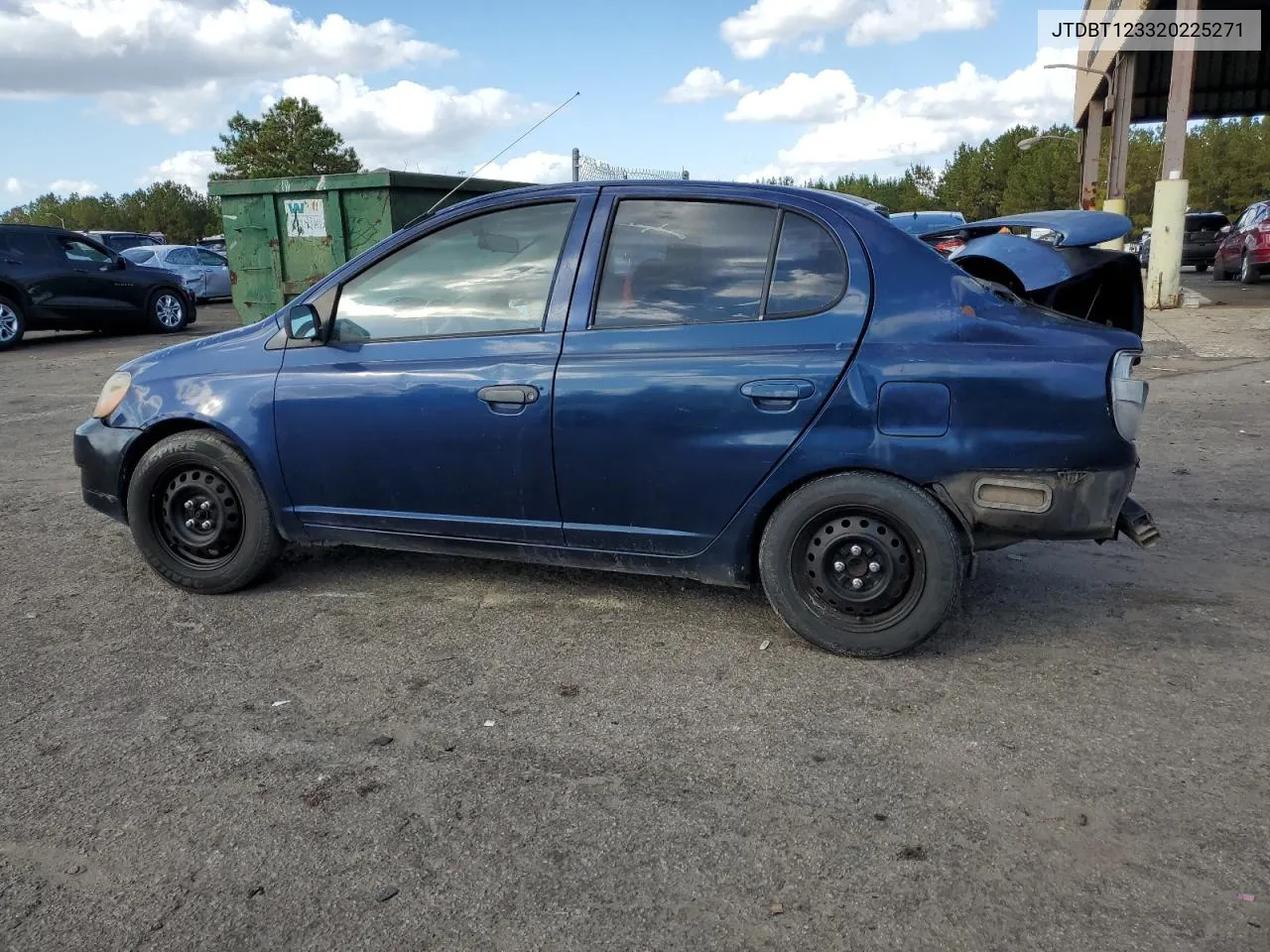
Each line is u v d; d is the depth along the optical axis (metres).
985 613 4.06
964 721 3.18
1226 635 3.80
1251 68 23.92
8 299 13.62
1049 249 4.76
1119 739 3.05
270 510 4.21
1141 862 2.47
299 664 3.65
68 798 2.80
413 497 3.98
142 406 4.29
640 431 3.61
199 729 3.18
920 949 2.20
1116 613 4.04
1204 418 7.64
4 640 3.89
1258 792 2.75
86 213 97.38
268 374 4.12
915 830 2.61
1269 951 2.16
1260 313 13.80
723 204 3.70
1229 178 65.88
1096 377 3.27
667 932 2.26
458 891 2.41
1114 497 3.34
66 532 5.31
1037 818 2.65
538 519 3.84
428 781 2.87
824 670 3.55
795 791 2.80
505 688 3.45
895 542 3.50
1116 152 18.98
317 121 51.12
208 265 22.98
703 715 3.25
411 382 3.89
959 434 3.34
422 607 4.19
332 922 2.30
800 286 3.56
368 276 4.09
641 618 4.05
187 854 2.55
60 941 2.25
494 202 3.95
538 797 2.79
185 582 4.33
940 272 3.47
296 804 2.76
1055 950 2.19
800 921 2.29
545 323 3.80
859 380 3.41
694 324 3.63
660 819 2.68
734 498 3.59
